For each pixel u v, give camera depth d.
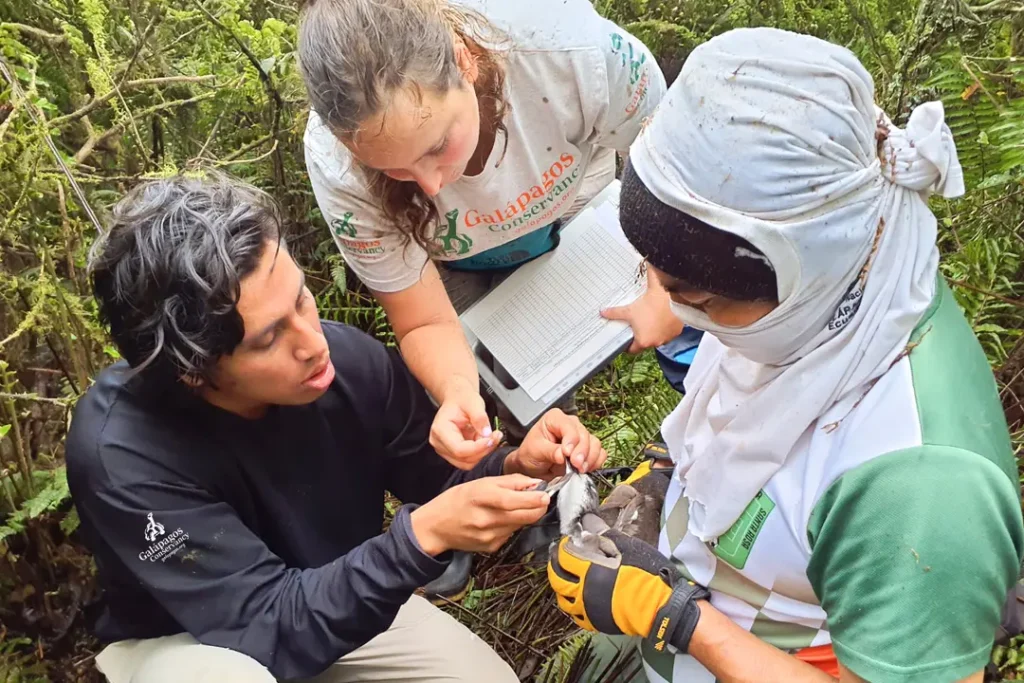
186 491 1.31
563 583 1.25
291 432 1.42
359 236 1.60
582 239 1.91
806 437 1.01
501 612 2.04
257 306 1.15
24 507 1.76
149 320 1.15
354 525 1.56
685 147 0.87
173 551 1.30
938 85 2.11
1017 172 2.00
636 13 2.68
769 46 0.83
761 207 0.85
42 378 2.07
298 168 2.45
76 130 2.27
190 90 2.40
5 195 1.73
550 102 1.52
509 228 1.73
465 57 1.33
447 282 2.03
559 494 1.39
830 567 0.95
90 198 2.02
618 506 1.42
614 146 1.70
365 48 1.13
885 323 0.94
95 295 1.21
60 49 2.18
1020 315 2.02
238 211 1.14
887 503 0.89
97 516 1.30
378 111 1.16
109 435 1.29
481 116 1.45
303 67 1.19
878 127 0.92
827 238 0.86
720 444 1.08
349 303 2.43
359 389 1.50
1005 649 1.53
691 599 1.14
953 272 2.06
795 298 0.90
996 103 2.05
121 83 2.08
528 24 1.43
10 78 1.71
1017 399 1.94
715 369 1.18
